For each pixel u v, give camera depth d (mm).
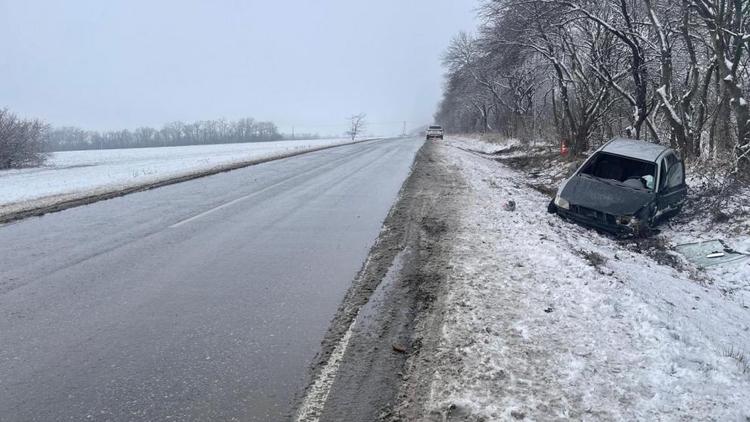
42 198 12734
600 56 21375
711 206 10625
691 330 4559
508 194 12555
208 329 4516
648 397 3402
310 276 6016
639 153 10844
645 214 9445
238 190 13531
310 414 3217
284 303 5137
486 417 3162
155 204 11320
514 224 8656
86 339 4324
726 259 8422
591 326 4480
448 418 3162
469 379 3602
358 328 4500
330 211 10273
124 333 4441
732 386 3543
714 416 3193
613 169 10898
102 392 3490
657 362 3850
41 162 31641
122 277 6027
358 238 7891
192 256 6938
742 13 13859
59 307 5062
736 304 6641
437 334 4324
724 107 15141
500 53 25219
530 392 3438
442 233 8023
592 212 9641
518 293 5273
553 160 23016
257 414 3223
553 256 6535
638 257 8086
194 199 12008
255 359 3953
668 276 7203
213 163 22703
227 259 6777
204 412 3244
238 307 5039
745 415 3203
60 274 6152
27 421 3158
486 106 60531
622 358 3922
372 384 3572
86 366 3855
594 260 6848
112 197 12461
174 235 8219
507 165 25469
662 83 17859
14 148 29484
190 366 3850
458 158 24172
